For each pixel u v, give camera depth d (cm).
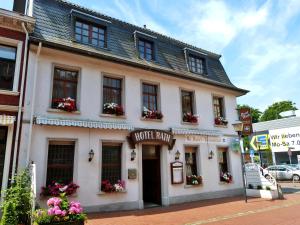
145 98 1397
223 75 1848
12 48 1057
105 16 1394
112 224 880
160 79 1452
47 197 991
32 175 869
